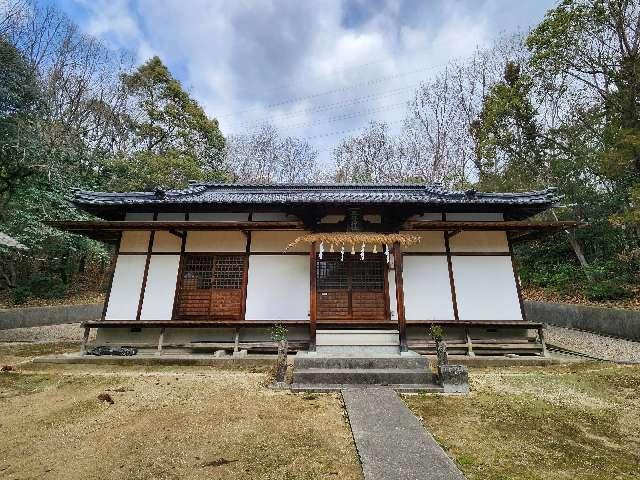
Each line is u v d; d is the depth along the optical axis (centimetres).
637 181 1399
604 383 679
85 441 432
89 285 2220
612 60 1449
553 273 1803
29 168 1193
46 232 1389
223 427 474
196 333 951
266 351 936
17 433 458
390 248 916
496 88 2045
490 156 2064
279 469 362
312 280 875
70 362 864
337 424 485
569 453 399
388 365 734
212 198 1030
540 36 1591
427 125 2819
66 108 1925
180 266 983
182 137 2502
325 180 3469
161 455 393
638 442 430
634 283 1391
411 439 427
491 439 435
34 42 1700
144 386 674
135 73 2441
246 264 989
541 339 893
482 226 897
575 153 1659
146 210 1032
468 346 895
